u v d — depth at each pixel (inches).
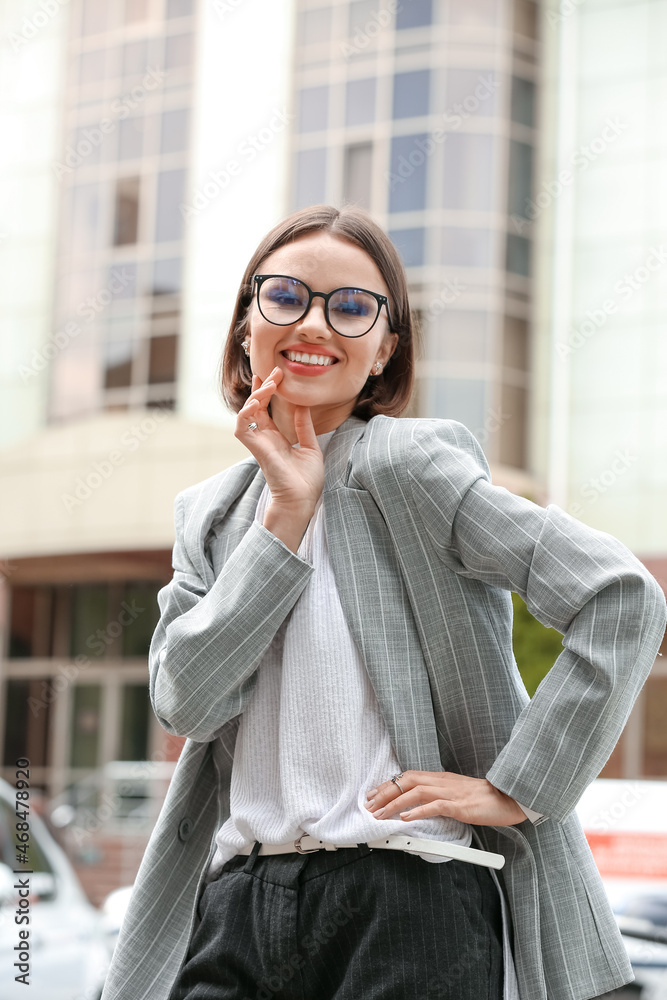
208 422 713.0
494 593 66.7
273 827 63.5
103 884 420.8
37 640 764.0
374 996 59.2
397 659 64.4
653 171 683.4
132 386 732.7
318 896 61.8
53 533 727.1
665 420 657.6
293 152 727.7
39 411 746.8
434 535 64.6
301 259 70.6
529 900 63.6
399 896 60.6
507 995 62.0
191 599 68.9
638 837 190.5
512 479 672.4
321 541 67.7
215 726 65.0
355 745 63.2
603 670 59.4
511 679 65.6
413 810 60.6
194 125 746.2
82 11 781.3
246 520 71.3
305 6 741.9
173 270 736.3
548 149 712.4
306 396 69.1
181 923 69.3
